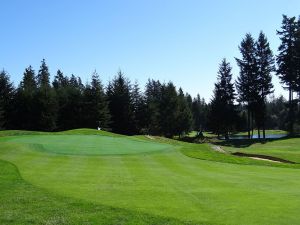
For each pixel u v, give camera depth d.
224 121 77.81
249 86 71.12
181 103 97.69
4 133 43.62
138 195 13.57
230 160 27.31
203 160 27.31
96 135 47.12
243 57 71.75
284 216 10.80
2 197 12.32
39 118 80.06
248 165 25.31
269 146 53.09
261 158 31.91
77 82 118.44
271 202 12.57
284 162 29.70
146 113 90.94
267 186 16.05
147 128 92.06
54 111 81.31
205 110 134.50
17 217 10.20
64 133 47.94
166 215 10.72
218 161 26.94
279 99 139.12
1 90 80.25
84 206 11.31
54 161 23.83
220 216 10.73
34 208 11.05
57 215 10.38
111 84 91.44
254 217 10.67
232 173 20.67
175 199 12.95
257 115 71.62
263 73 71.06
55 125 81.56
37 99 80.00
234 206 11.95
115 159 26.14
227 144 60.25
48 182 15.92
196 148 35.41
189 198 13.14
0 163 19.72
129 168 21.86
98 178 17.53
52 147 30.91
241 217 10.66
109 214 10.49
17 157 24.95
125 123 89.69
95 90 84.81
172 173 20.11
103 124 85.25
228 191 14.61
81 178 17.36
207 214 10.94
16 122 80.56
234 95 78.75
